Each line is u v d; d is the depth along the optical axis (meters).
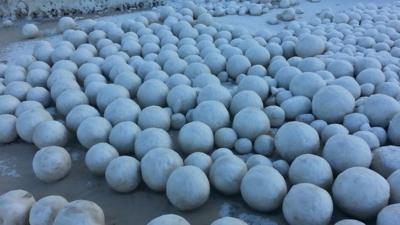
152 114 1.98
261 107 2.09
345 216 1.51
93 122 1.92
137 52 2.86
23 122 2.00
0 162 1.93
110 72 2.53
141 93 2.22
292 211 1.40
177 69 2.51
